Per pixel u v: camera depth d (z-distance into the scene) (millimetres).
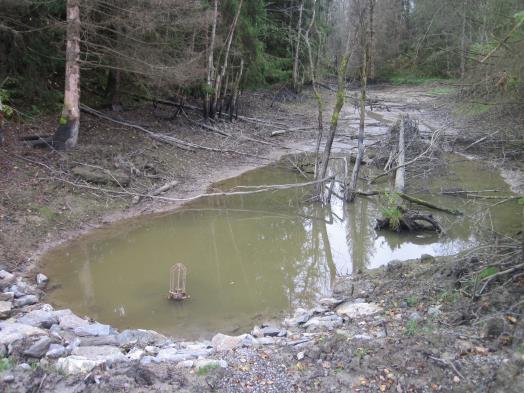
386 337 5730
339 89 12523
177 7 14555
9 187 10641
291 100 30031
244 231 11352
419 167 15539
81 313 7316
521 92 12297
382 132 22656
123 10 13648
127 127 16375
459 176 15258
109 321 7121
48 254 9273
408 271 8195
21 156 11953
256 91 29156
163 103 19719
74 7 12531
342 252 10297
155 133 16766
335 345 5539
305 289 8414
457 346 5207
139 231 10812
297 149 19312
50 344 5633
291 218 12297
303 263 9656
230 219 12055
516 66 11281
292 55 30984
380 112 29469
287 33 28453
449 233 10852
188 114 20234
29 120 14047
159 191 12867
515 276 6211
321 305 7641
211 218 12000
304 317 7059
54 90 15875
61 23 12789
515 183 14438
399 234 11094
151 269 9039
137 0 13695
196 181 14320
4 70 14047
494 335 5391
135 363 5246
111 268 8984
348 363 5148
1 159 11570
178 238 10648
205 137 18312
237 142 18766
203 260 9617
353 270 9297
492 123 17031
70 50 12695
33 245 9391
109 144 14383
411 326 5918
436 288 7148
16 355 5344
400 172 14305
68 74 12766
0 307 6777
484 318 5625
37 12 14305
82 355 5469
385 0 30281
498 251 7340
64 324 6504
